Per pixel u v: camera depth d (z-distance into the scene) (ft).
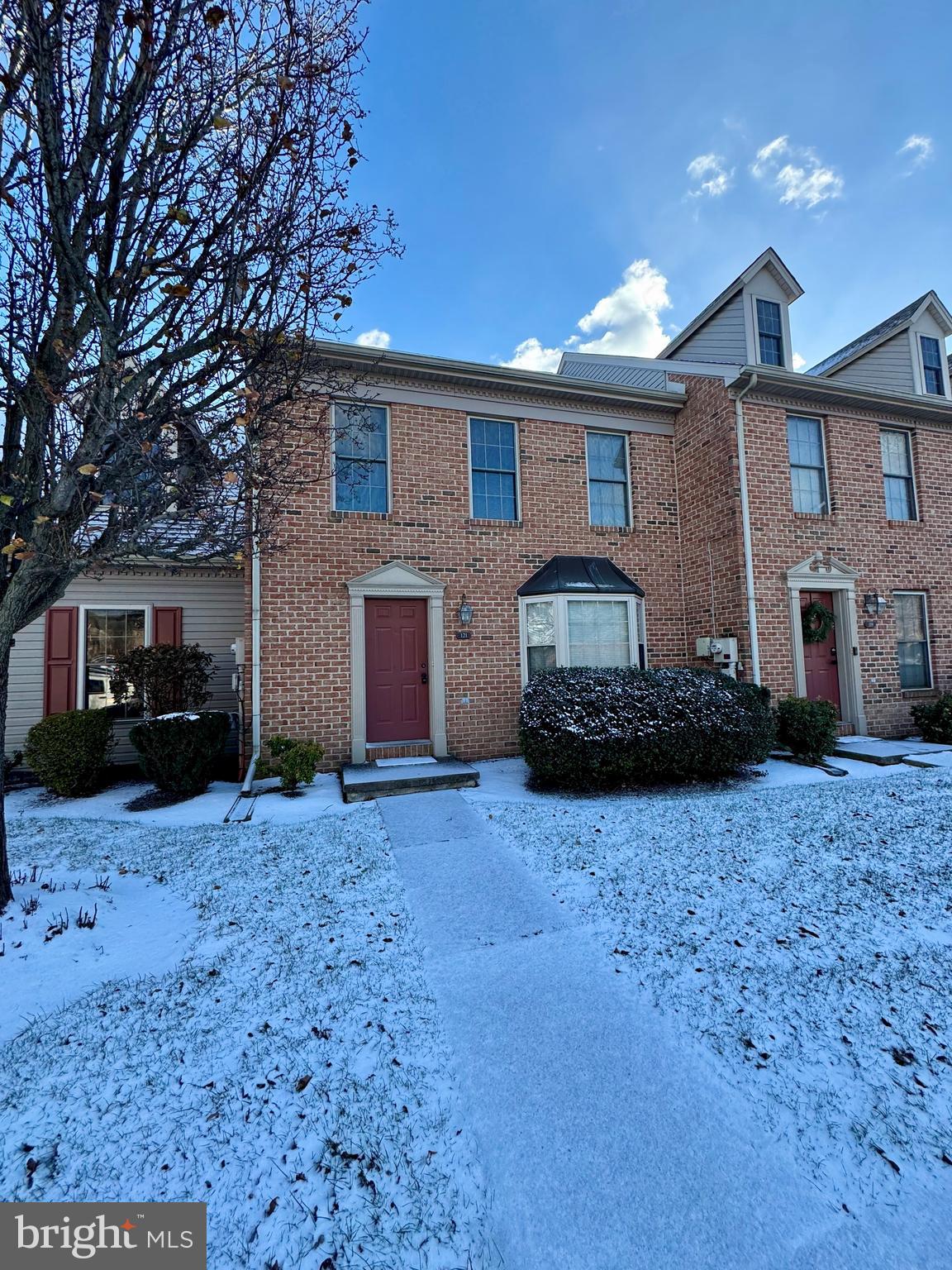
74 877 13.28
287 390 13.91
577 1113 6.51
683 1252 4.98
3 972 9.16
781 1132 6.19
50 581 11.75
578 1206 5.40
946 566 31.42
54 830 17.60
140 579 27.78
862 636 28.86
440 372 25.81
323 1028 8.07
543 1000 8.66
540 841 15.37
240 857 14.73
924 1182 5.55
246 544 18.52
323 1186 5.60
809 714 24.48
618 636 27.14
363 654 24.36
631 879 12.89
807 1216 5.26
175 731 21.21
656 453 30.40
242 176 10.73
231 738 27.94
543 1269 4.85
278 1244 5.06
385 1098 6.77
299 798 20.21
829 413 29.27
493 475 27.76
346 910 11.71
